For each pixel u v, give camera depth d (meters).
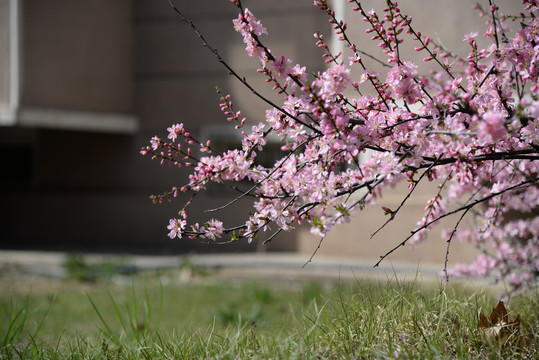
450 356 3.24
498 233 5.45
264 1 13.70
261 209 3.37
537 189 5.23
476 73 3.42
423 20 10.23
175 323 6.30
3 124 13.08
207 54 14.43
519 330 3.54
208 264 11.30
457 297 4.10
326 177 3.26
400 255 11.45
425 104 3.21
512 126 2.67
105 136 15.43
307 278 10.20
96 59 14.33
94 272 10.40
